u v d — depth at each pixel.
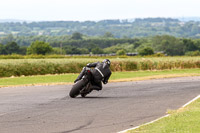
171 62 151.50
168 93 58.44
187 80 85.56
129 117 37.19
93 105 45.00
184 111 39.34
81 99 50.69
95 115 38.09
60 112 39.78
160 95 55.81
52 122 34.28
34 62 123.12
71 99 50.56
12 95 55.50
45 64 123.81
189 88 66.06
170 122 33.19
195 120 33.81
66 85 73.62
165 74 115.62
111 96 54.69
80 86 51.06
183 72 130.12
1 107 43.16
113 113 39.44
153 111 40.97
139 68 146.00
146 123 33.56
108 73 52.50
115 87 69.00
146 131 29.55
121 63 142.38
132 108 42.94
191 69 149.38
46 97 52.69
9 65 116.81
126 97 53.41
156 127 31.09
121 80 87.06
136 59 152.25
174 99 51.12
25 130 30.94
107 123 34.09
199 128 30.30
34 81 88.44
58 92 59.59
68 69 129.12
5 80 91.25
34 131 30.58
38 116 37.31
